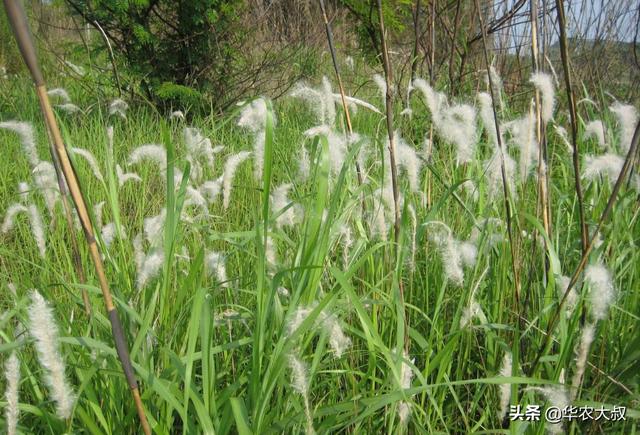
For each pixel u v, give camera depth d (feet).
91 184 5.78
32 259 4.39
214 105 10.13
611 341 3.32
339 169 3.08
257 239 2.40
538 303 3.47
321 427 2.52
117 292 2.80
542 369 3.08
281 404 2.65
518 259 3.31
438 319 3.45
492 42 7.79
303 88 3.51
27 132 3.04
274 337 2.86
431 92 3.64
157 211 5.26
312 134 3.10
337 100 3.86
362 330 3.29
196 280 3.27
